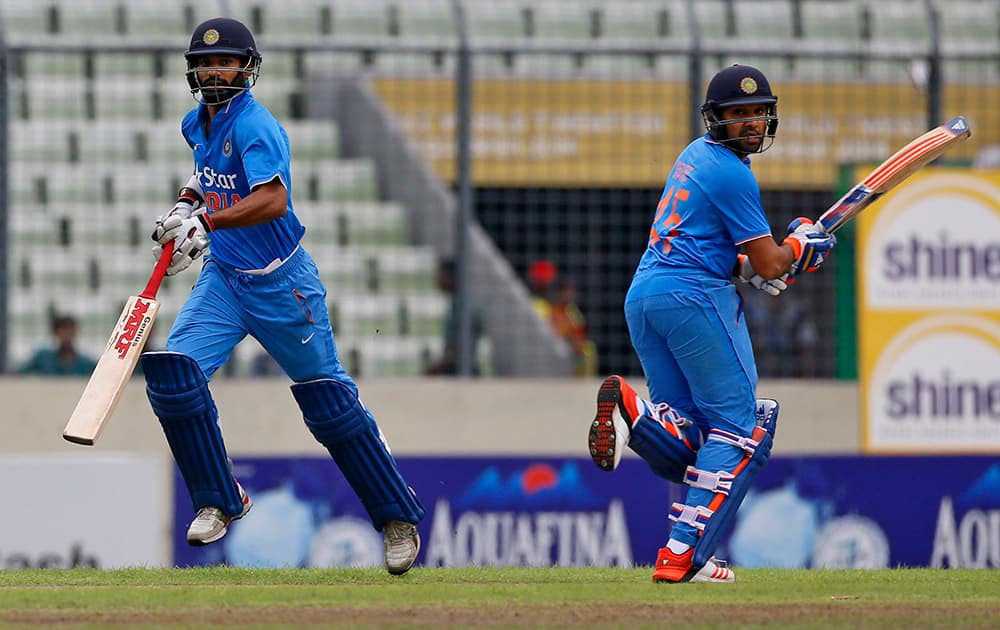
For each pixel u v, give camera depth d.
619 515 34.44
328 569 23.20
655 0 42.62
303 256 19.86
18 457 33.31
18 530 32.84
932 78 39.34
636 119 40.31
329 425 20.19
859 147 40.81
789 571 23.91
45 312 42.09
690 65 38.66
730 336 20.23
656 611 16.92
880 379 35.03
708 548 20.16
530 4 42.12
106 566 33.00
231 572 22.34
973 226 35.22
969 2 42.31
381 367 41.94
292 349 19.94
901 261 35.12
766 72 41.00
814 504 34.78
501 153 40.50
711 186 20.03
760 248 20.08
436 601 17.80
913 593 19.08
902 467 35.09
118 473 33.16
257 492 33.38
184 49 36.72
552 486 34.34
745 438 20.36
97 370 18.88
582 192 39.75
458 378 38.06
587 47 37.91
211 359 19.55
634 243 39.62
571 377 38.97
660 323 20.31
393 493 20.80
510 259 39.31
